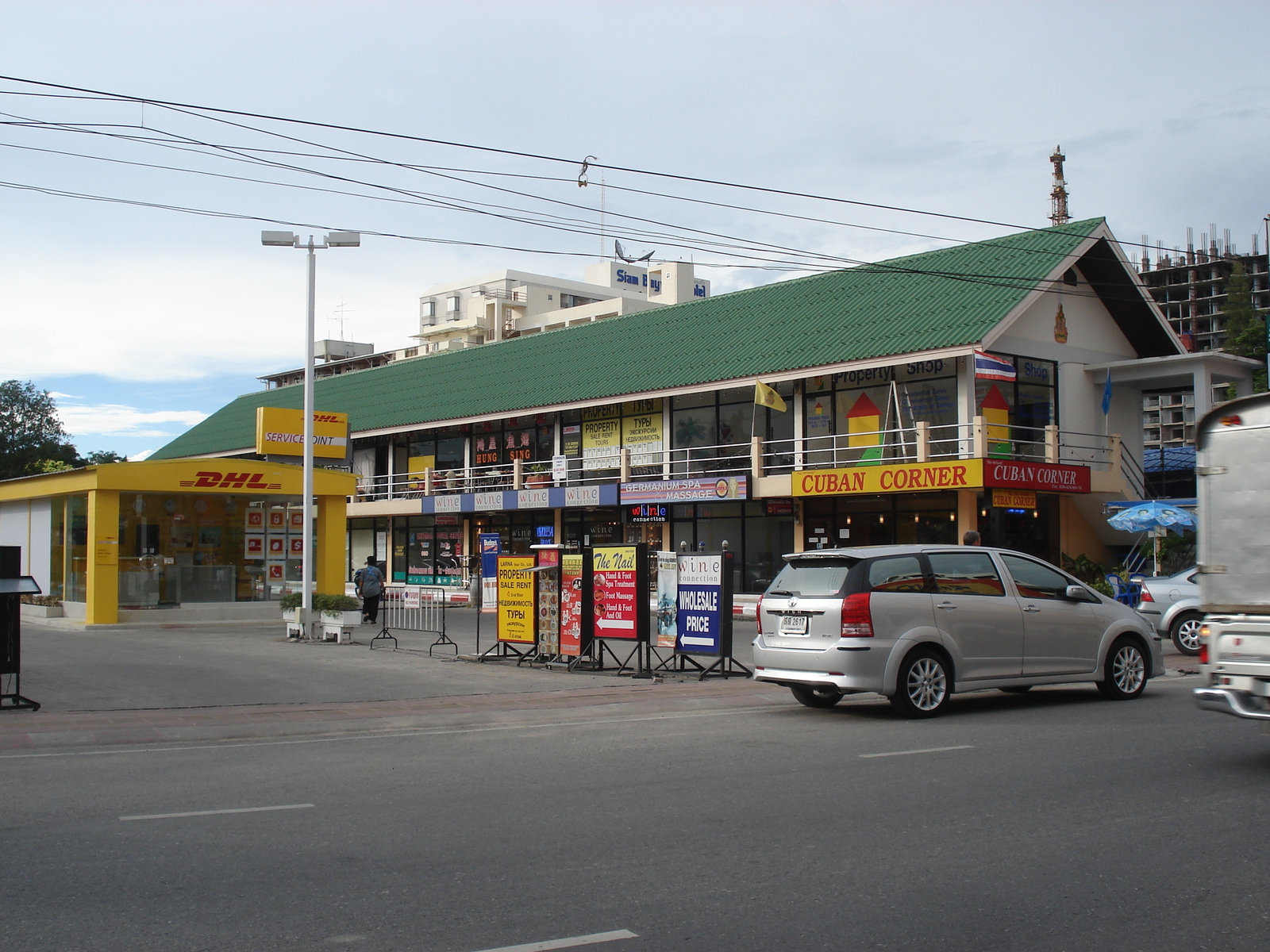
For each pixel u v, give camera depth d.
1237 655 8.76
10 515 30.75
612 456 36.22
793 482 28.95
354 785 8.42
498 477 40.31
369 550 46.19
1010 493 26.33
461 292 86.50
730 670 15.47
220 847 6.50
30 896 5.55
